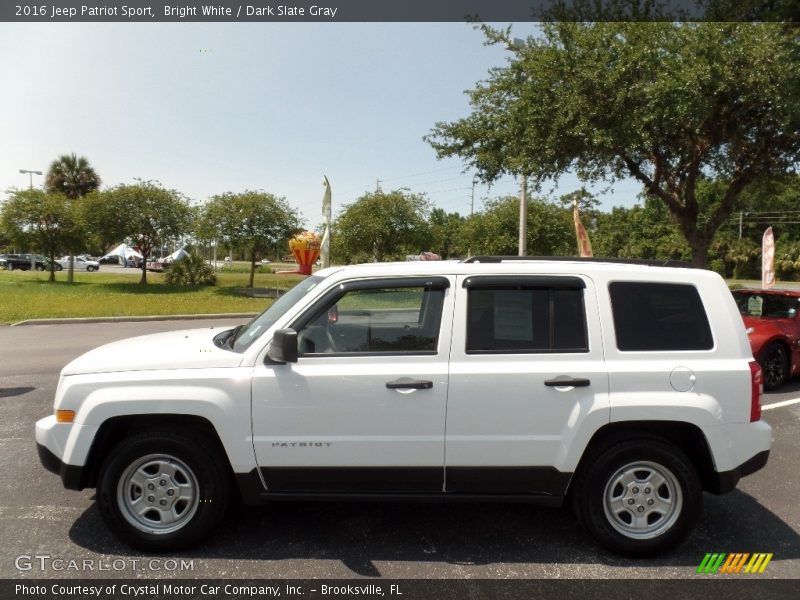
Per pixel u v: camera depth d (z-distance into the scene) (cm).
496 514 425
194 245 3456
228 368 359
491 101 1381
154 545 358
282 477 357
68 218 3297
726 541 388
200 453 355
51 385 812
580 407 353
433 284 369
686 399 355
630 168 1358
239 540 379
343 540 381
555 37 1202
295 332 342
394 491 362
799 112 1023
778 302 888
